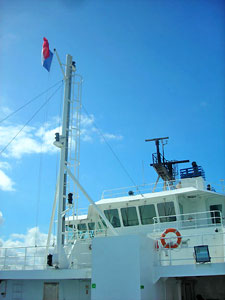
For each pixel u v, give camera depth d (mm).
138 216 22000
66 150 18906
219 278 20219
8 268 18797
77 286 17172
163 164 27641
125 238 14281
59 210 17359
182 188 21828
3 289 18188
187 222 21672
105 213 23047
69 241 20328
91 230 23281
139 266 13719
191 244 18219
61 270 16453
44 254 18375
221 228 17938
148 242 15227
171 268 15055
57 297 17281
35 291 17734
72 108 20484
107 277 14016
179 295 17766
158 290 15227
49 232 18453
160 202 21547
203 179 24734
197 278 20641
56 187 18453
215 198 22609
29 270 17141
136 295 13391
